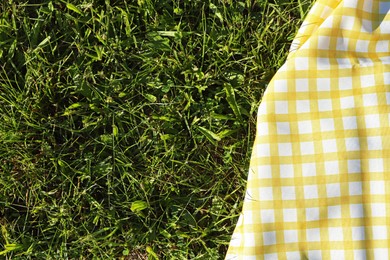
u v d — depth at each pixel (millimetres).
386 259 738
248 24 841
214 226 834
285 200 757
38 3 847
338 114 757
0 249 840
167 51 841
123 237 840
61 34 845
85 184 844
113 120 830
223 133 827
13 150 832
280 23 843
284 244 757
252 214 761
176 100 838
